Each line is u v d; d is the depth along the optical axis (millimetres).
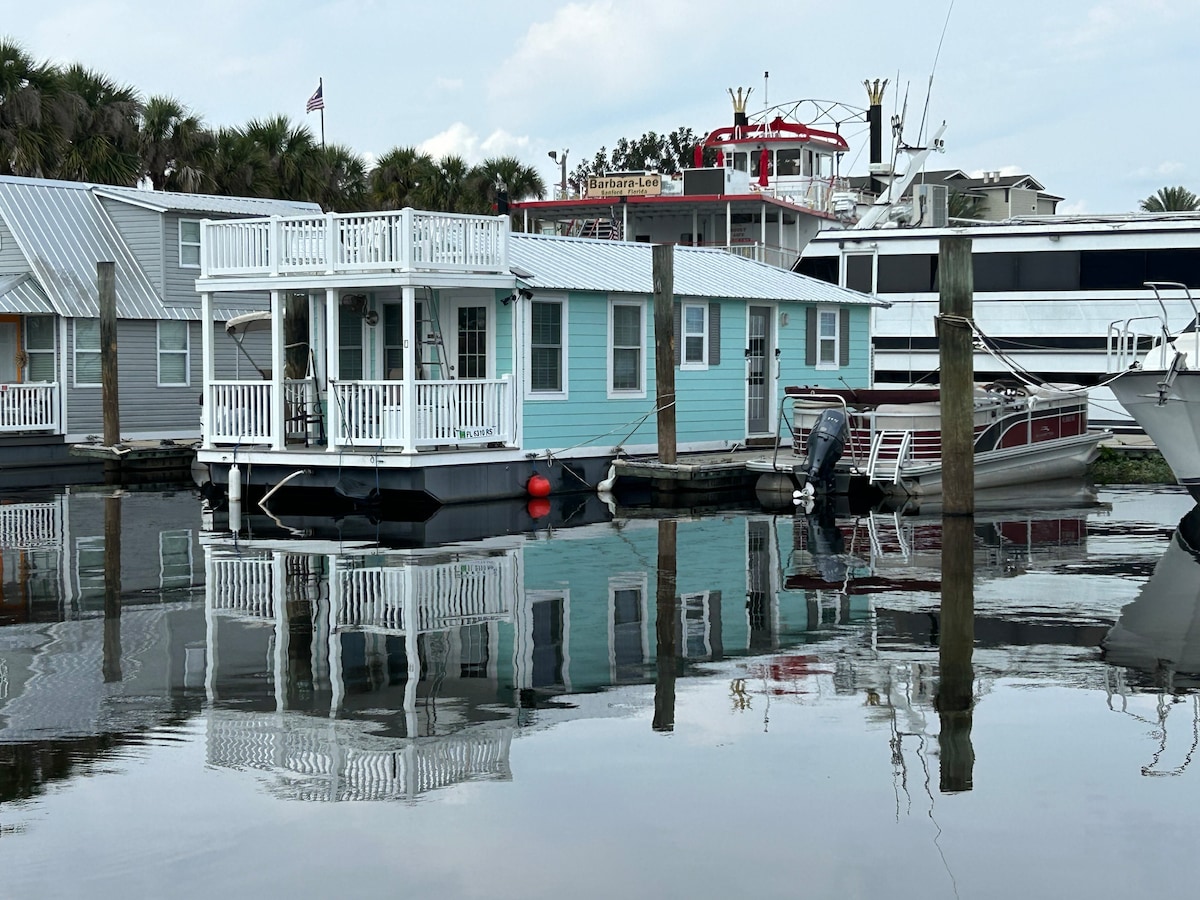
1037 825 7574
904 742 8945
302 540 17688
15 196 31828
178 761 8594
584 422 23828
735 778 8297
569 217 43812
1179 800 7902
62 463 30375
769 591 13992
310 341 23953
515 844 7355
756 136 47531
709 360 26469
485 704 9828
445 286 21141
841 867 7066
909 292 35844
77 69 43781
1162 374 19562
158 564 15719
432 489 21234
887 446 22672
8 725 9297
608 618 12656
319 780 8250
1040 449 25016
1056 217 36094
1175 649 11320
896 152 40719
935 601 13422
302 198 47781
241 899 6734
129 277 32250
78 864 7102
